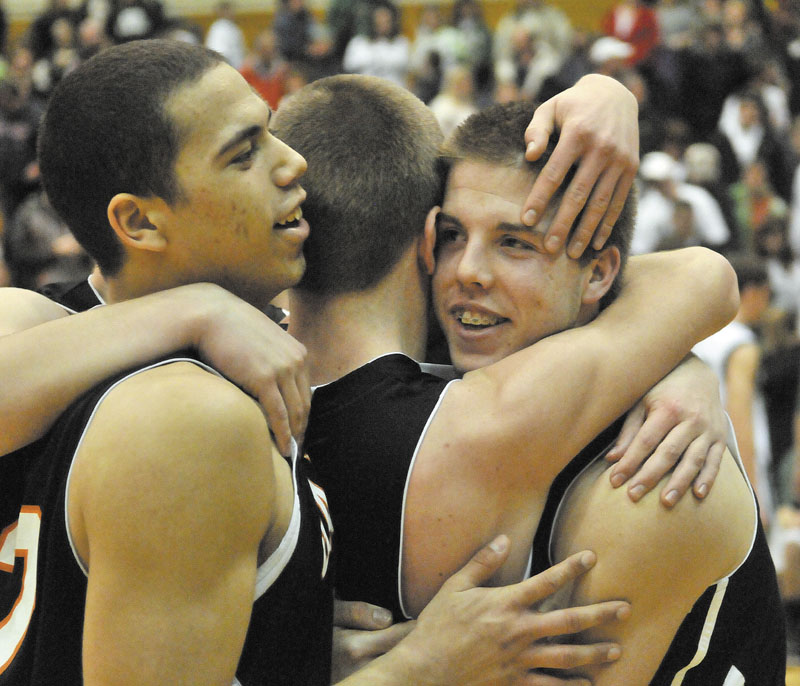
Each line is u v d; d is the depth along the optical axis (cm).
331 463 387
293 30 2762
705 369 416
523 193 385
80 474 315
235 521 310
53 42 2586
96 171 350
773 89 2556
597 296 409
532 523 380
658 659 381
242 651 330
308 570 342
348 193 386
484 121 402
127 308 347
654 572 370
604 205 385
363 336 398
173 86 345
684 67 2500
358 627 378
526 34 2588
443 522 369
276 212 361
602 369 379
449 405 377
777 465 1171
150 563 301
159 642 300
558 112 391
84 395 334
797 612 1008
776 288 1762
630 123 391
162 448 304
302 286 403
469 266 388
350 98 403
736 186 2180
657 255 443
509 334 400
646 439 382
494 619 356
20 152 1934
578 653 363
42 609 327
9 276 1677
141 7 2430
